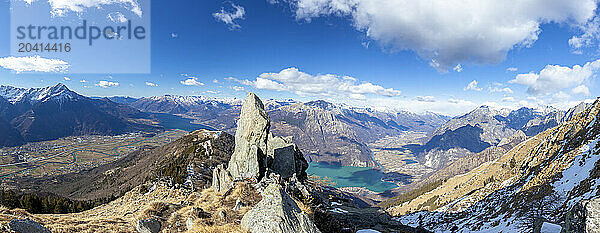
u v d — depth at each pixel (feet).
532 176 379.14
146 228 105.40
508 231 230.89
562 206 218.59
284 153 234.99
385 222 236.22
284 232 80.69
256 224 87.97
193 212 112.37
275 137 253.24
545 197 255.09
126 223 113.29
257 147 201.87
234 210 117.91
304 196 165.17
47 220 106.32
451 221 395.55
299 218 89.45
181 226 107.76
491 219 311.47
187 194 254.68
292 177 211.41
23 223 76.18
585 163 268.82
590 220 72.08
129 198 285.64
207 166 405.59
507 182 454.40
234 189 146.41
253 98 226.38
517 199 311.88
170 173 366.43
